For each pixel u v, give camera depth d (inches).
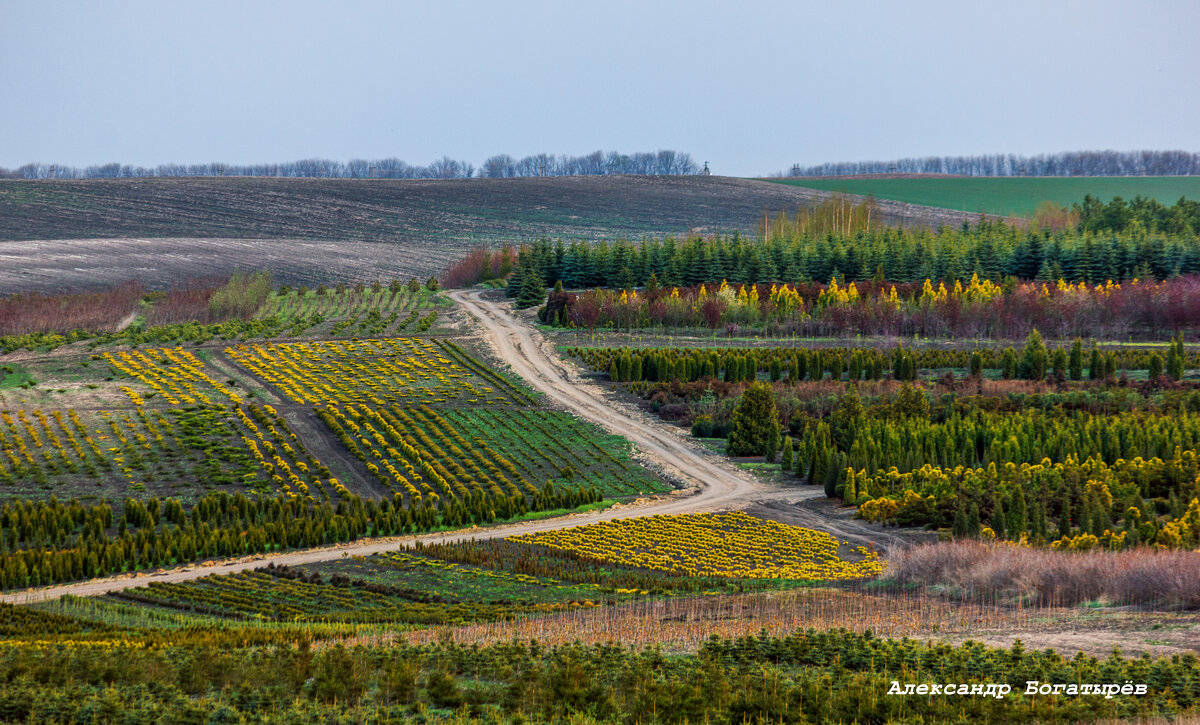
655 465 3179.1
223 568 2265.0
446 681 1153.4
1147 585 1523.1
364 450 3225.9
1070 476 2509.8
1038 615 1487.5
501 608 1798.7
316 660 1269.7
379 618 1718.8
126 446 3154.5
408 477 3011.8
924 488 2588.6
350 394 3759.8
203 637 1513.3
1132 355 3966.5
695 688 1120.8
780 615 1555.1
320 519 2556.6
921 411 3218.5
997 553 1745.8
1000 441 2881.4
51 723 1048.8
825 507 2733.8
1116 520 2330.2
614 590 1941.4
